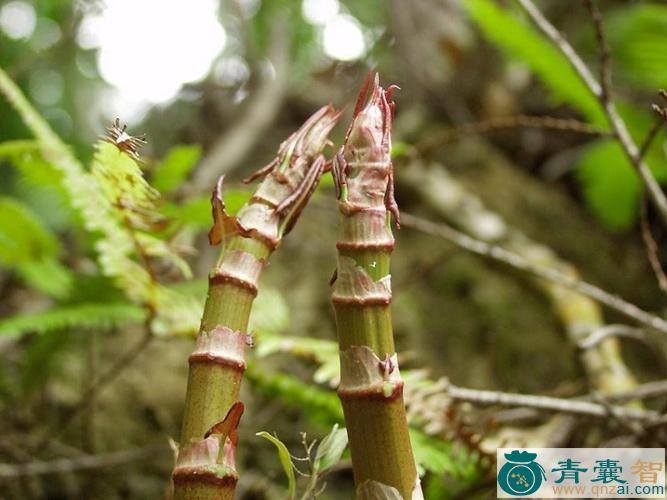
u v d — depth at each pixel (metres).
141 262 0.33
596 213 0.67
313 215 0.70
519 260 0.36
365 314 0.15
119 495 0.47
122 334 0.55
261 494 0.40
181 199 0.42
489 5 0.43
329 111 0.17
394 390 0.14
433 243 0.63
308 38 0.85
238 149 0.72
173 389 0.52
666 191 0.64
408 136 0.76
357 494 0.15
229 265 0.15
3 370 0.48
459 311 0.58
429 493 0.30
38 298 0.62
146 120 0.86
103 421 0.49
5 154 0.33
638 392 0.33
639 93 0.67
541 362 0.55
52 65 0.71
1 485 0.45
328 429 0.33
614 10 0.77
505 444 0.29
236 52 0.89
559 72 0.44
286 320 0.40
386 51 0.88
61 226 0.59
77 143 0.68
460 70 0.80
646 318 0.34
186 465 0.14
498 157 0.76
